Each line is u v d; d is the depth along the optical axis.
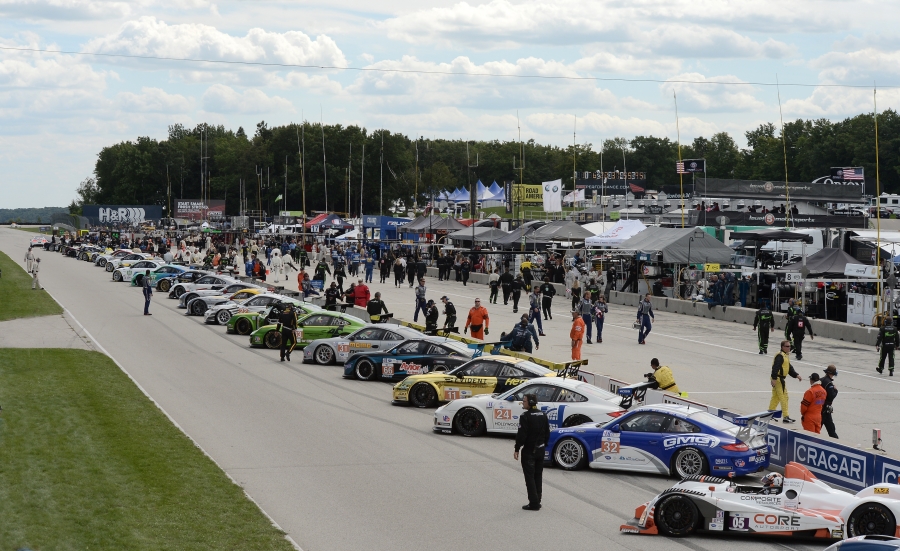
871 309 40.06
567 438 17.84
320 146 146.62
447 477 16.75
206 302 44.12
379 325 29.95
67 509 13.57
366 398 24.73
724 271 45.09
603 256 56.62
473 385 23.23
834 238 53.31
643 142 191.00
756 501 13.53
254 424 20.89
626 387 21.58
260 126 195.38
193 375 27.50
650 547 13.02
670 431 17.11
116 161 199.38
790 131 152.88
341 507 14.64
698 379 28.83
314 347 30.70
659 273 53.25
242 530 13.03
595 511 14.84
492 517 14.30
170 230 117.00
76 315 42.72
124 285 59.88
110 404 21.97
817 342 38.72
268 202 161.88
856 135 124.88
